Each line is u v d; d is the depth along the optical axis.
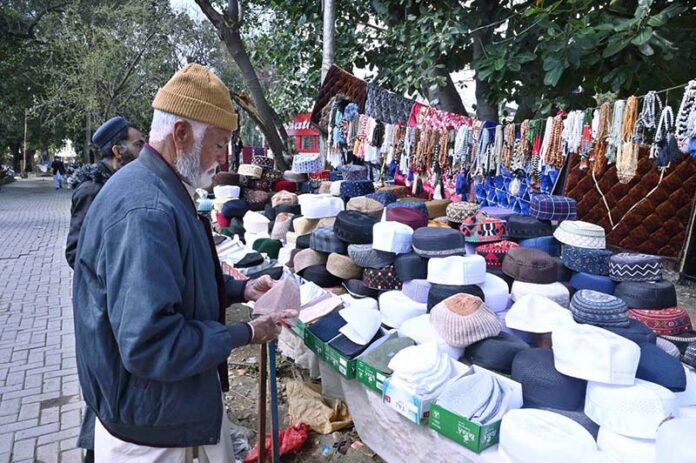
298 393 2.87
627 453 1.44
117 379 1.19
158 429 1.21
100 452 1.31
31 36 16.64
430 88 5.30
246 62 6.11
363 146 4.68
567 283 2.62
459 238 2.62
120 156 2.28
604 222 5.28
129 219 1.08
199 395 1.23
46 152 47.44
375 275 2.79
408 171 4.35
